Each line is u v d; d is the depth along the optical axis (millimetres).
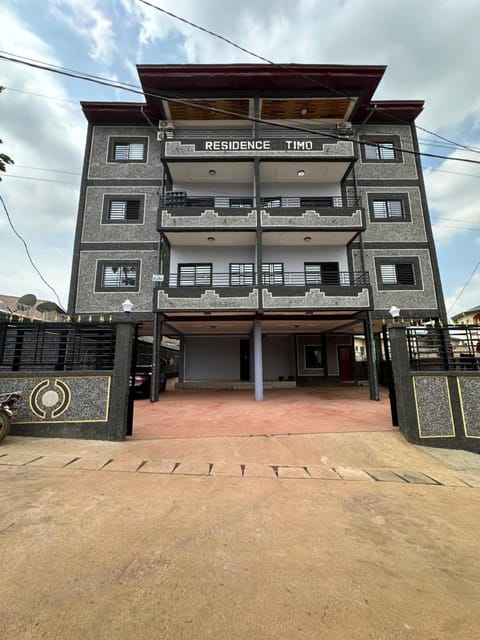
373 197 14906
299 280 14266
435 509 3639
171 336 17172
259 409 9695
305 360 16547
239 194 14727
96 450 5430
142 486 4020
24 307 10352
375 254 14469
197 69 12805
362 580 2309
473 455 6062
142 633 1782
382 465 5309
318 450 5828
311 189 14789
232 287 11742
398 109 14898
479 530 3158
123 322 6469
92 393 6238
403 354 6738
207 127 14984
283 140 13078
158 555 2557
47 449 5379
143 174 14578
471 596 2162
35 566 2365
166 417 8508
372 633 1823
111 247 14031
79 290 13656
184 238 13586
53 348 6598
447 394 6594
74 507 3371
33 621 1848
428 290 14242
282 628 1840
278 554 2627
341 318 12461
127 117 14734
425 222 14758
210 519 3221
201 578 2279
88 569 2348
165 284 13812
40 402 6176
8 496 3578
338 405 10383
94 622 1852
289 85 13375
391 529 3131
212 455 5406
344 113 14461
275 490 4062
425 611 2006
